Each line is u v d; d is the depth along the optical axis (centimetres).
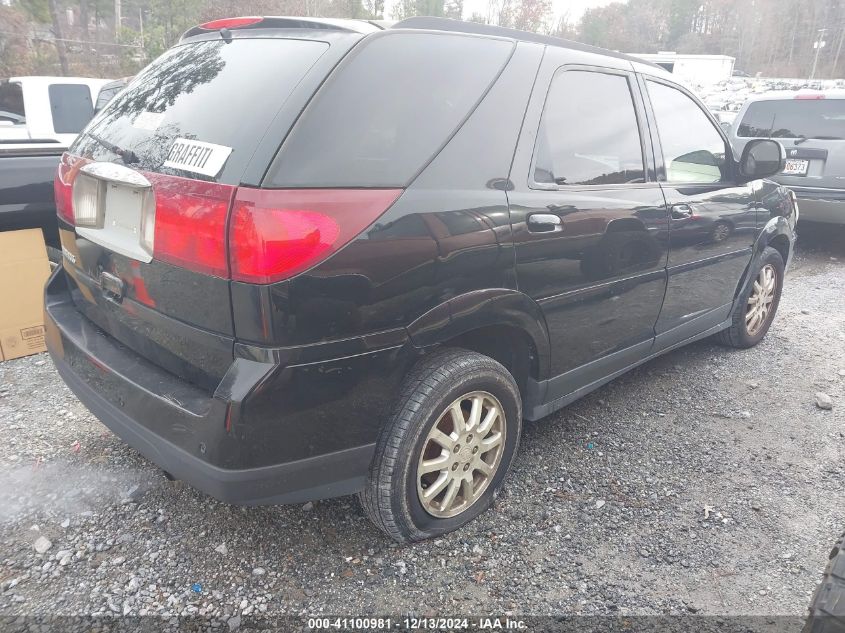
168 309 219
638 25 10819
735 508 292
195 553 250
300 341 198
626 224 308
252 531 263
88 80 926
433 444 251
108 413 240
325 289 199
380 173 216
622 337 334
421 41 239
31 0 2503
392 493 236
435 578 244
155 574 239
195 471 208
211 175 200
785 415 381
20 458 304
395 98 225
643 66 348
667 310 362
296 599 231
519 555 257
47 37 2773
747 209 413
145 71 285
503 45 266
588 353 314
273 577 240
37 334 414
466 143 241
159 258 213
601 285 303
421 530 254
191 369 219
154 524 264
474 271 238
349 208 203
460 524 268
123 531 259
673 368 443
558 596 238
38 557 244
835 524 283
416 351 227
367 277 207
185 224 202
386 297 213
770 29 10069
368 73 220
